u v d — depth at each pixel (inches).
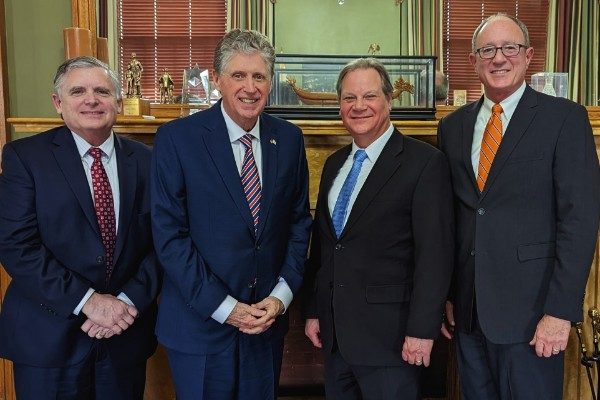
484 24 69.9
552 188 65.8
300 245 72.9
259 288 68.3
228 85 64.7
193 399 67.1
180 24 167.6
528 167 65.8
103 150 71.6
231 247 66.4
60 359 67.7
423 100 96.7
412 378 70.2
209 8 167.2
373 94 68.9
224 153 66.7
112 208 71.2
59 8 112.7
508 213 66.6
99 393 70.7
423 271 67.1
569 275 62.8
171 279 66.1
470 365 72.1
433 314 66.4
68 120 69.0
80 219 68.6
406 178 68.9
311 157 95.9
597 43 165.2
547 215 66.1
